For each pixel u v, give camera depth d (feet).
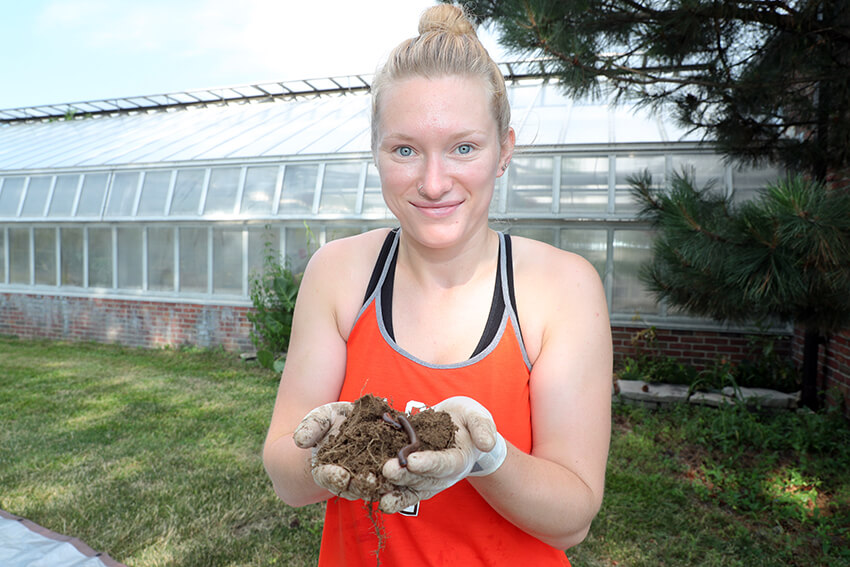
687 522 12.10
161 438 17.07
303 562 10.92
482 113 3.40
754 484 13.58
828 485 13.67
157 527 11.97
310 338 4.12
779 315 12.16
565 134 25.57
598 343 3.72
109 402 20.80
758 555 10.94
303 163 28.71
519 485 3.09
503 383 3.68
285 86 44.11
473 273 3.86
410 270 3.95
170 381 24.03
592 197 23.63
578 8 11.41
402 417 2.97
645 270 14.19
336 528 4.17
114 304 32.30
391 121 3.39
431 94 3.28
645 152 23.27
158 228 31.17
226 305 29.84
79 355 29.40
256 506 12.94
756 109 12.99
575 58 11.85
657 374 21.45
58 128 48.14
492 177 3.55
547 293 3.78
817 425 15.90
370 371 3.87
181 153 32.71
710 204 12.07
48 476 14.40
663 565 10.68
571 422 3.58
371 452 2.82
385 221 26.84
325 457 2.87
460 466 2.73
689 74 14.43
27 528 11.63
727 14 11.27
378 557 3.75
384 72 3.45
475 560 3.71
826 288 10.78
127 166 32.12
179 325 30.89
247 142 33.06
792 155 13.87
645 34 12.35
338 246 4.30
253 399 21.29
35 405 20.34
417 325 3.86
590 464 3.52
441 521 3.69
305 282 4.30
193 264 30.63
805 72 12.05
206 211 29.94
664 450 15.92
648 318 22.76
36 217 33.71
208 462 15.31
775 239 9.41
